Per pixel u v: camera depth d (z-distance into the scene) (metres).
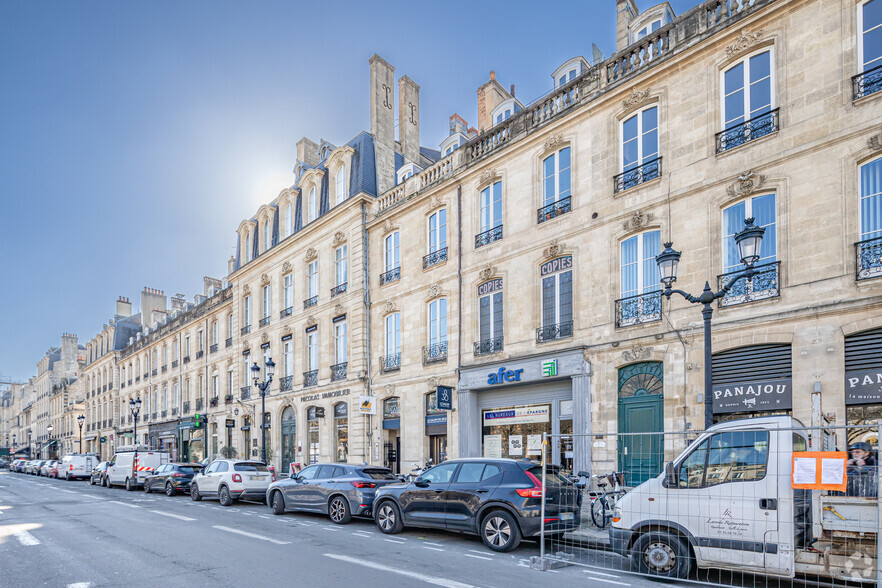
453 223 19.14
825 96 10.98
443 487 10.23
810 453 6.22
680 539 7.21
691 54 13.18
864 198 10.44
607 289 14.38
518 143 17.08
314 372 25.28
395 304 21.22
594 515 10.52
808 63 11.29
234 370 31.98
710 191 12.60
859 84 10.59
